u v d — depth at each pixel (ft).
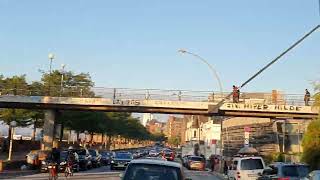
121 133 395.75
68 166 117.60
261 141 189.88
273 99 178.40
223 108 170.91
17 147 208.13
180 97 173.68
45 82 213.25
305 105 171.32
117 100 173.88
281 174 68.80
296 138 169.37
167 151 254.06
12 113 196.13
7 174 112.98
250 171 90.07
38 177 107.45
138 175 37.73
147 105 173.78
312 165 104.53
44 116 199.21
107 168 178.81
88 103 174.29
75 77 222.28
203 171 186.09
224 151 249.14
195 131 433.89
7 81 188.65
